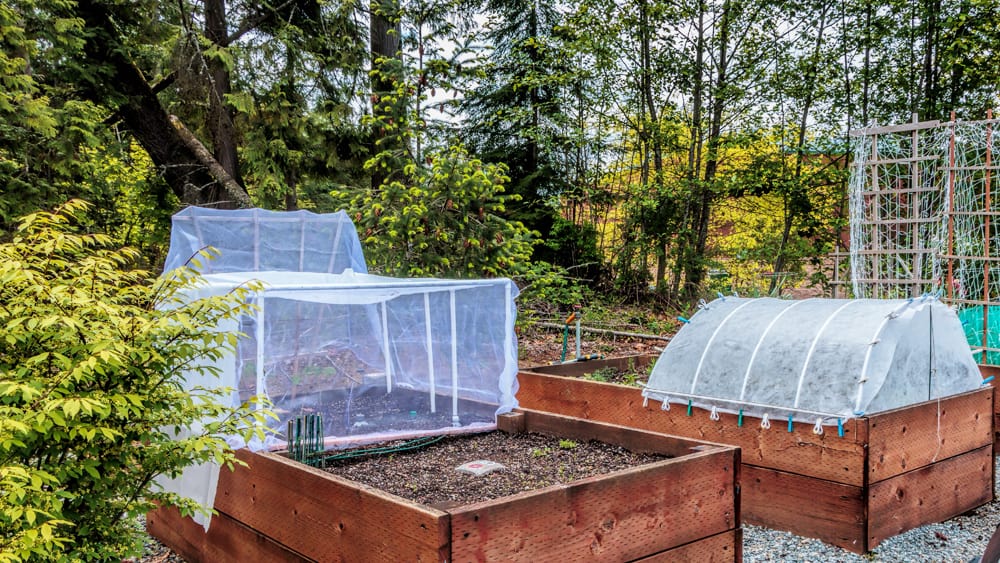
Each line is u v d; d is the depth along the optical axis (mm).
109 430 2359
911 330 4137
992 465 4414
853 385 3764
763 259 13820
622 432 3783
